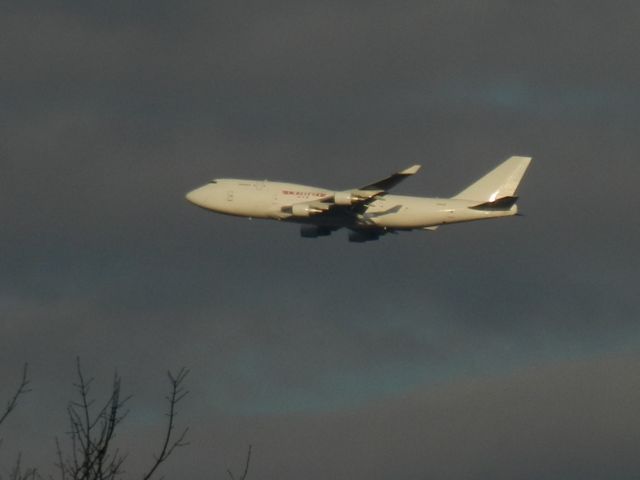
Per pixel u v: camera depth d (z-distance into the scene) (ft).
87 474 281.13
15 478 285.23
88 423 288.10
